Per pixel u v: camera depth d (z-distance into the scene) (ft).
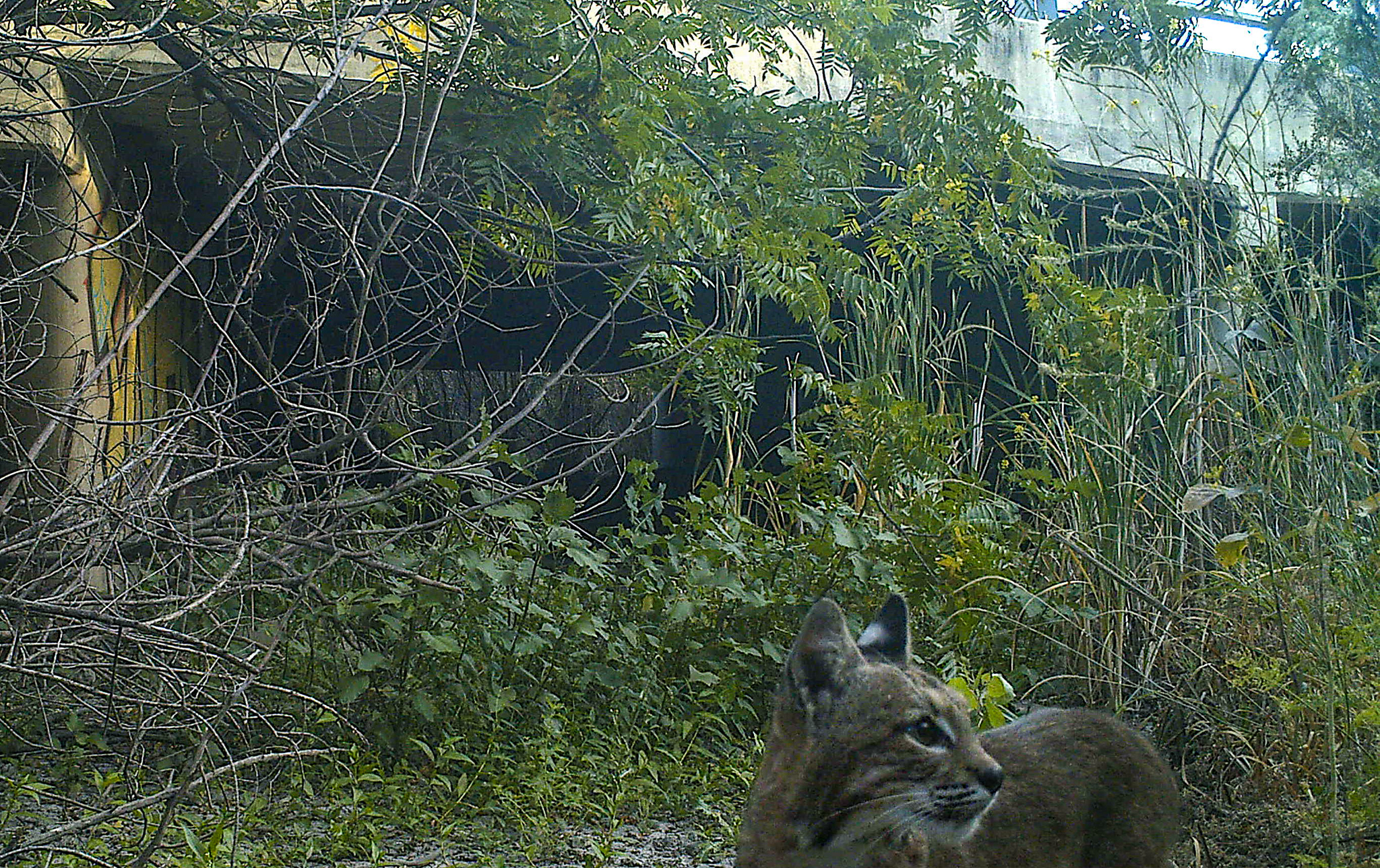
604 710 7.38
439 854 5.75
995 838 4.52
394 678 7.04
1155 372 7.24
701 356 8.59
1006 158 8.59
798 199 7.90
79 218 8.86
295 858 5.57
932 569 7.81
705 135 8.03
